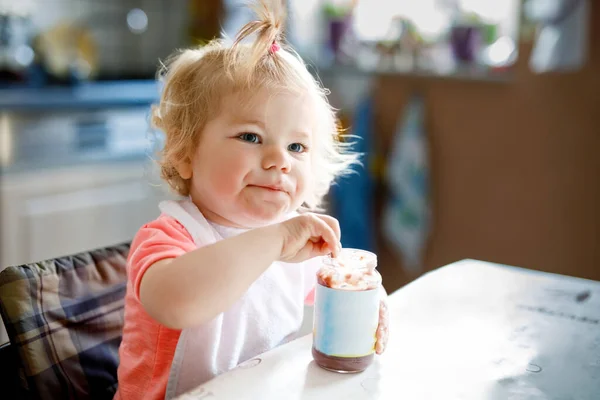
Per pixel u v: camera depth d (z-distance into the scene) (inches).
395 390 30.2
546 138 87.0
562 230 87.3
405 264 104.1
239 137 36.3
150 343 37.0
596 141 82.4
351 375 31.5
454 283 44.9
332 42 108.6
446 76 94.2
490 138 92.4
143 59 126.3
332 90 108.7
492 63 93.6
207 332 36.0
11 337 37.5
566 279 46.4
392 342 35.3
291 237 32.6
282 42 44.6
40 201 89.6
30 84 105.6
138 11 124.9
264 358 33.1
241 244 31.3
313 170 41.8
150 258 32.3
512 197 91.6
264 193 36.2
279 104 36.4
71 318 39.6
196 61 40.0
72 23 115.4
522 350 35.0
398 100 100.8
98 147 98.3
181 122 38.4
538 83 86.6
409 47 100.8
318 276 32.2
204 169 37.2
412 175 97.7
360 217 102.8
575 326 38.4
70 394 38.3
